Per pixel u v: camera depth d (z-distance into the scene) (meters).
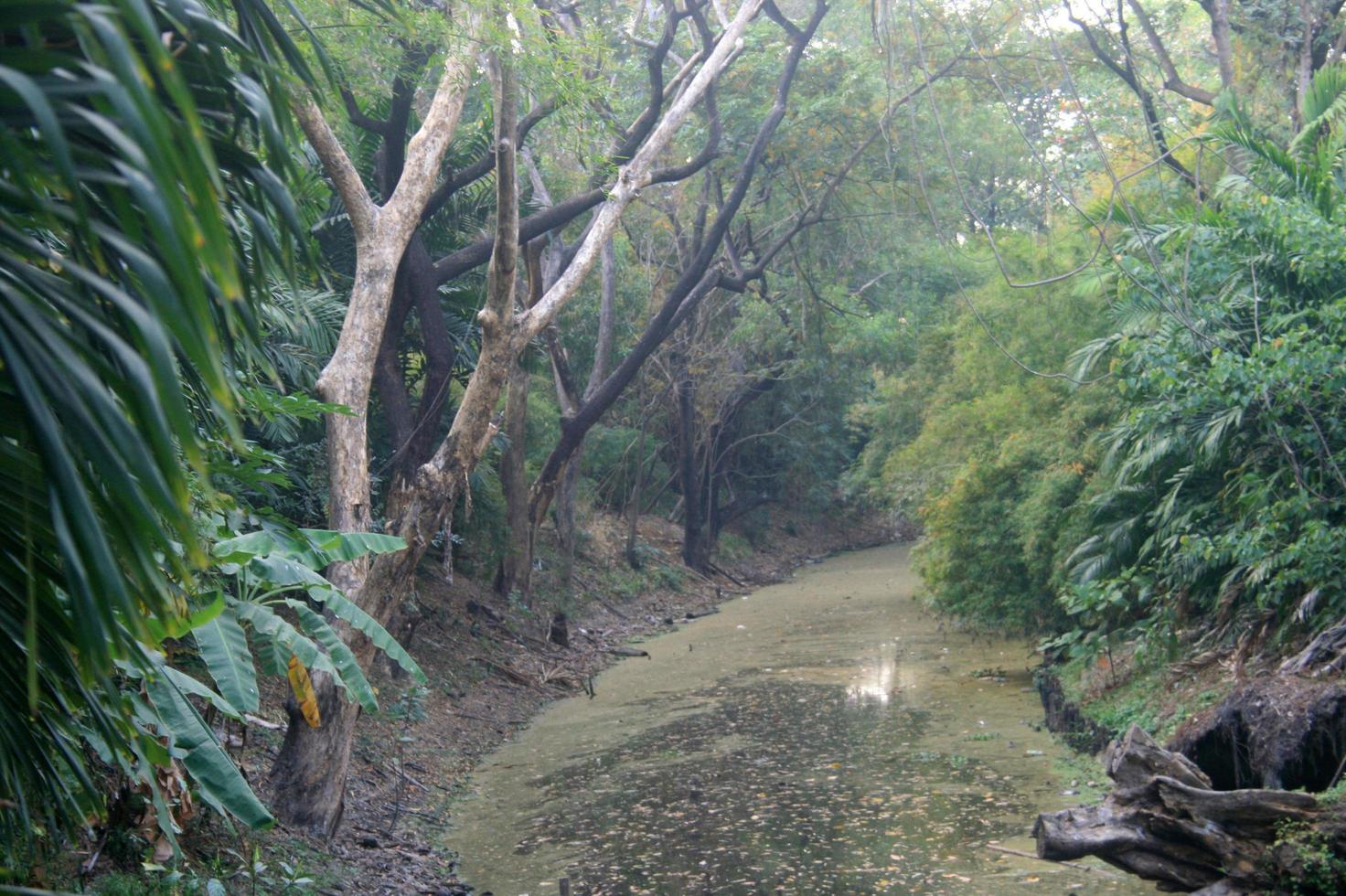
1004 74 22.73
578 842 10.28
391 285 10.34
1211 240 11.41
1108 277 14.25
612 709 17.00
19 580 3.06
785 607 28.81
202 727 5.84
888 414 28.22
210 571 6.75
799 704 16.25
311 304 12.28
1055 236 20.97
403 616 15.36
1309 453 10.69
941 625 22.30
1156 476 13.43
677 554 34.91
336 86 3.69
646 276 27.86
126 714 4.45
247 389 6.75
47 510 2.95
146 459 2.28
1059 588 15.20
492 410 10.18
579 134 12.24
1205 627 12.71
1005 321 19.92
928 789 11.31
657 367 31.34
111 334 2.41
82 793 4.34
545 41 10.37
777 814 10.80
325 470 13.32
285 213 3.26
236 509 6.90
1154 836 7.66
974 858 9.12
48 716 3.60
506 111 9.85
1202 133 12.38
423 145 10.48
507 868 9.62
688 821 10.74
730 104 21.34
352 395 10.02
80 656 3.14
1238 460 11.95
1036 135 33.41
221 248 2.25
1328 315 9.98
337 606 7.26
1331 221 11.14
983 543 17.19
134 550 2.69
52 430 2.30
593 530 31.70
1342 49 16.77
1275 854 7.07
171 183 2.10
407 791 11.98
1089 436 15.69
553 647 21.44
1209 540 10.85
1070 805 10.36
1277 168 11.93
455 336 16.61
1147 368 11.44
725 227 19.73
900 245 28.11
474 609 20.28
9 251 2.72
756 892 8.64
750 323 29.36
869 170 23.98
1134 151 22.42
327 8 10.10
